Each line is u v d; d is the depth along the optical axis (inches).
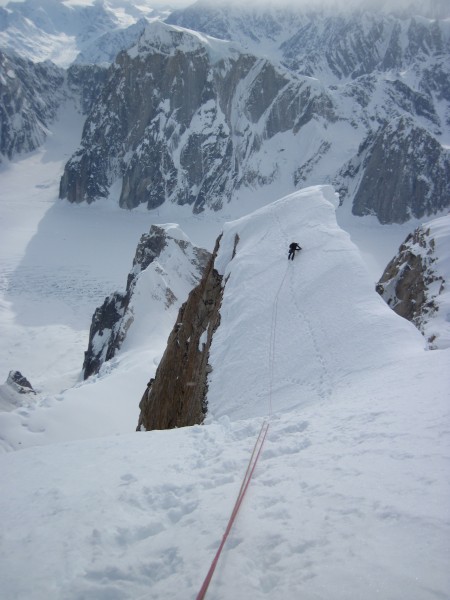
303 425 423.8
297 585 175.9
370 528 205.9
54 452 465.4
